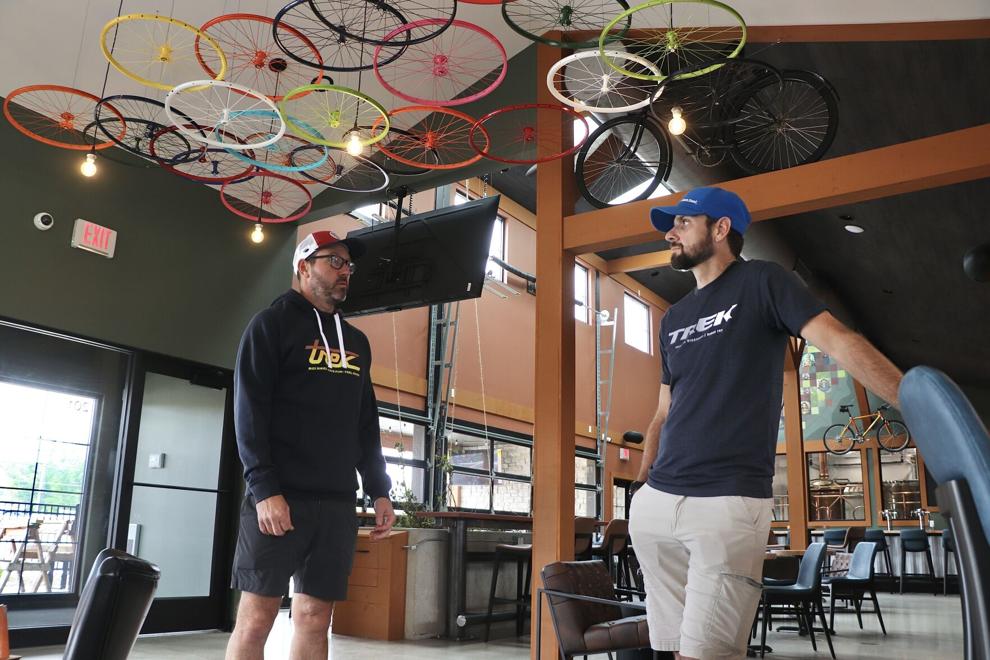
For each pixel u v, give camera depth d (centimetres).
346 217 988
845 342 145
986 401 1488
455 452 1151
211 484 649
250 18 397
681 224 185
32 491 538
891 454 1584
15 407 535
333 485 229
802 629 680
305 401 230
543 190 629
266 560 214
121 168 605
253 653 214
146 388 612
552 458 574
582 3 529
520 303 1318
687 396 172
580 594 316
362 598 625
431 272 627
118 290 592
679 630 169
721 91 596
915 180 492
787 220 964
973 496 79
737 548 158
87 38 523
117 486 580
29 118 554
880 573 1488
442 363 1120
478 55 653
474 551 664
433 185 675
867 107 699
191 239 652
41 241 549
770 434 167
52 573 543
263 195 635
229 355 669
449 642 605
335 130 634
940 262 928
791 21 554
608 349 1532
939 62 580
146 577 106
